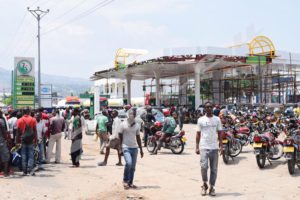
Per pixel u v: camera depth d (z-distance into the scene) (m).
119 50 42.59
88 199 8.08
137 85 76.00
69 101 66.50
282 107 29.22
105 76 51.19
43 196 8.34
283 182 9.72
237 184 9.59
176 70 43.03
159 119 22.58
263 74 40.41
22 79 33.16
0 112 10.62
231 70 42.47
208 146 8.27
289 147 10.56
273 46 37.69
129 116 9.08
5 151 10.59
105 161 12.91
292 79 39.94
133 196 8.23
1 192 8.66
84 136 25.80
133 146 9.10
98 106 40.78
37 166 11.66
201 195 8.35
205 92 46.62
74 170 11.86
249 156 14.12
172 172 11.46
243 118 19.19
